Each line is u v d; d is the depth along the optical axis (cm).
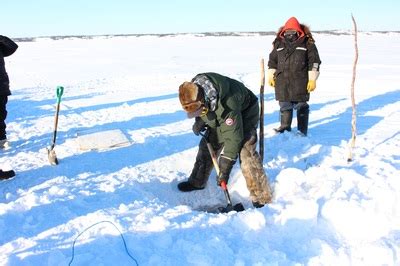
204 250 302
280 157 525
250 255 299
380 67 1691
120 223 333
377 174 442
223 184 384
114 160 525
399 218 358
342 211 351
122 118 780
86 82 1369
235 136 359
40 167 496
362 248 308
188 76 1424
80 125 718
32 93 1136
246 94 380
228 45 3884
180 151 566
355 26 473
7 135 644
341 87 1170
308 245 316
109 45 4356
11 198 402
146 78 1398
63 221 345
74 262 288
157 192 448
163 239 312
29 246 308
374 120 775
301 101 627
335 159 512
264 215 349
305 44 612
